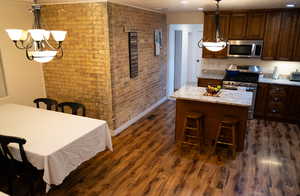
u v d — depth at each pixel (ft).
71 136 8.73
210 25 17.94
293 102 16.08
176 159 11.80
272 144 13.32
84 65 14.03
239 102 11.19
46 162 7.36
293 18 15.70
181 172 10.67
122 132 15.07
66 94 15.28
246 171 10.71
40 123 10.02
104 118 14.43
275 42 16.55
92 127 9.57
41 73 15.55
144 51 17.01
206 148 12.89
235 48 17.63
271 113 16.93
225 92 13.37
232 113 12.10
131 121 16.42
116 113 14.48
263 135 14.51
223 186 9.68
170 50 21.62
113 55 13.46
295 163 11.36
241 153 12.32
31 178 8.34
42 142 8.25
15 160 8.37
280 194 9.20
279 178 10.20
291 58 16.38
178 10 17.66
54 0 12.88
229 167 11.05
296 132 14.96
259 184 9.80
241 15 16.94
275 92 16.38
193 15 19.13
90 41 13.41
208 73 20.15
